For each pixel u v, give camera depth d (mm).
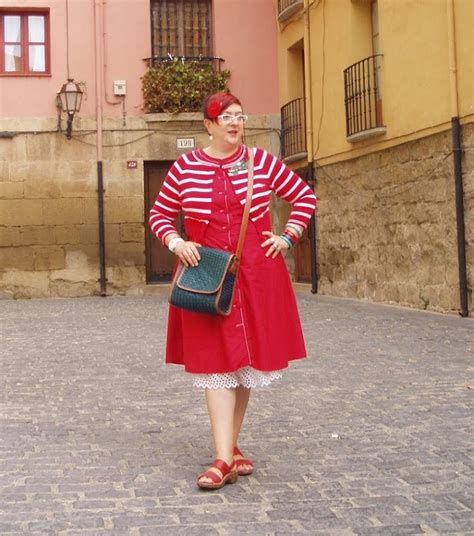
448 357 7395
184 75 16766
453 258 10938
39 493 3596
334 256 14641
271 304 3686
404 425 4844
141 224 16844
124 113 16828
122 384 6520
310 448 4359
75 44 16734
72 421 5188
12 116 16500
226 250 3670
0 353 8344
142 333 9898
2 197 16469
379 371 6777
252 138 17219
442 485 3621
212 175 3717
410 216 12023
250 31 17250
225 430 3693
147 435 4773
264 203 3730
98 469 4008
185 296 3576
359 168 13570
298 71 16719
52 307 14078
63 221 16625
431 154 11375
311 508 3326
